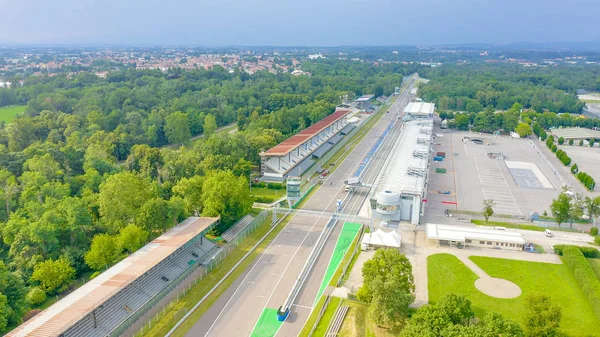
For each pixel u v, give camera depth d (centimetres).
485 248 12769
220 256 11956
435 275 11088
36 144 18388
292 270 11375
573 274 11231
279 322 9175
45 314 7806
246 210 14038
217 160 17375
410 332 7619
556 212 14338
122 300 9206
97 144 18912
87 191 14538
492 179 19950
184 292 10206
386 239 12619
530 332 8069
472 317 8619
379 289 8650
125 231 11275
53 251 11456
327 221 14675
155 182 15162
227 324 9081
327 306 9769
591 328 8938
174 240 11000
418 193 14362
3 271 9200
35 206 12550
